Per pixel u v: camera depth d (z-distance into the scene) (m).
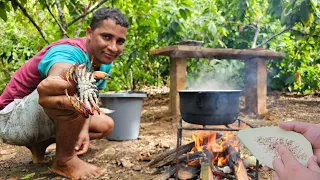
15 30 6.84
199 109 2.01
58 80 1.58
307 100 7.00
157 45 6.28
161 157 2.37
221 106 1.99
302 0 3.52
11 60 6.36
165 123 4.27
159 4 5.04
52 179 2.22
